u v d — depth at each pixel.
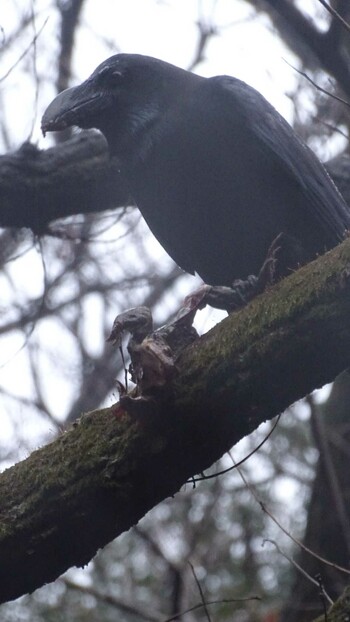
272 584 14.46
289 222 9.30
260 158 9.26
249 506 14.90
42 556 7.02
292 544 14.77
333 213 9.48
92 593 12.83
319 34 10.70
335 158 13.38
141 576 14.70
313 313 6.35
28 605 14.70
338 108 13.27
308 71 13.33
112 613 14.54
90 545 7.09
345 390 13.59
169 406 6.70
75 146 12.49
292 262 9.13
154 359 6.68
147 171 9.44
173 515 14.55
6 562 6.99
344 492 12.55
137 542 15.05
